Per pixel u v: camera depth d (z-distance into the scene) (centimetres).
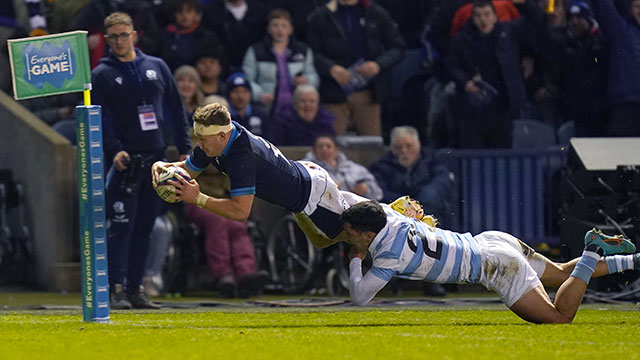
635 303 3203
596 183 3291
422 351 1712
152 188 3045
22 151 4378
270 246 4072
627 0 4381
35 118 4400
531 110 4512
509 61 4459
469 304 3306
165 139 3075
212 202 2186
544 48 4481
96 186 2203
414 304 3309
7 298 3791
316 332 2081
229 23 4575
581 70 4469
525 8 4466
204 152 2255
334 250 3906
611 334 2047
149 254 3862
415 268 2191
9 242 4284
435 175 4175
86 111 2159
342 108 4566
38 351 1731
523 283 2220
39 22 4566
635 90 4388
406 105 4772
